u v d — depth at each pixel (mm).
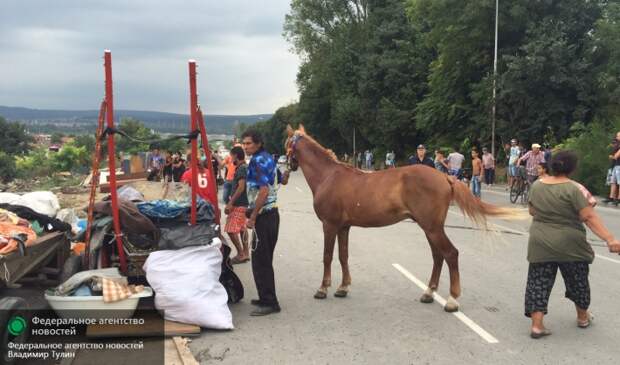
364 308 6504
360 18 51188
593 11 25844
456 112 32250
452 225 12961
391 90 43062
